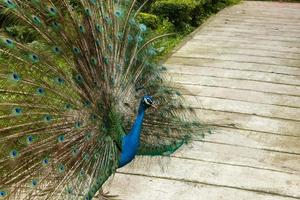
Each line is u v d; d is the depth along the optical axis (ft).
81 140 13.12
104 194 15.42
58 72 13.29
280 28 41.57
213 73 28.12
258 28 41.55
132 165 17.26
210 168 17.15
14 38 13.02
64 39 13.51
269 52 33.01
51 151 12.77
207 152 18.25
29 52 12.93
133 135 13.93
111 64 14.40
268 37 37.88
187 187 16.01
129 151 13.93
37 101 12.96
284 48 34.17
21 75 12.92
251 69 28.94
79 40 13.71
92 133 13.35
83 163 12.94
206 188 15.94
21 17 12.91
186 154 18.06
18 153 12.31
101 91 13.91
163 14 38.50
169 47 33.35
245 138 19.42
